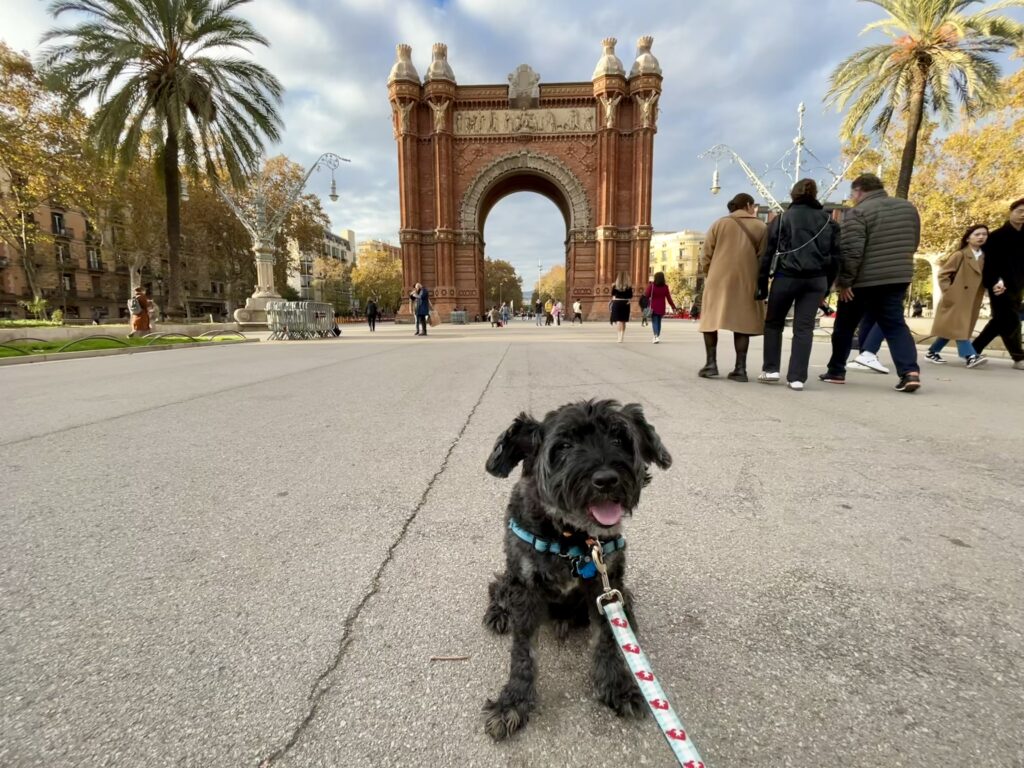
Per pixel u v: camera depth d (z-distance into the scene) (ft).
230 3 69.21
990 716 4.82
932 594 6.83
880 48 70.79
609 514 5.28
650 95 124.67
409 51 128.47
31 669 5.51
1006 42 63.82
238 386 24.85
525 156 131.23
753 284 22.82
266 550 8.23
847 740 4.60
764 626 6.26
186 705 5.05
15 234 108.47
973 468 11.60
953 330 27.91
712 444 13.76
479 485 11.13
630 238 130.31
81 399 21.48
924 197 101.50
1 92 84.94
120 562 7.83
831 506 9.71
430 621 6.44
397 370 30.66
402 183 131.03
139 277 152.46
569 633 6.43
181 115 67.82
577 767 4.45
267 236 87.40
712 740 4.66
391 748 4.61
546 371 28.96
